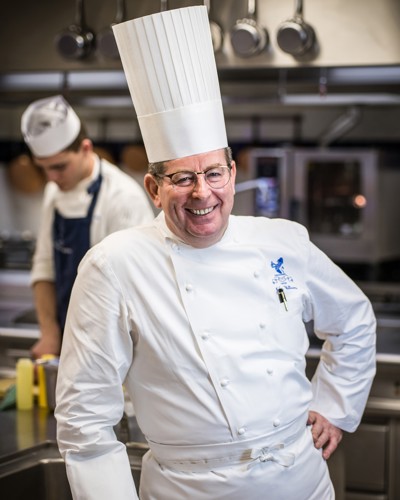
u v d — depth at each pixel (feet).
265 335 5.14
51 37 9.26
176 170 4.85
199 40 5.00
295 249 5.44
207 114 4.92
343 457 7.72
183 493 5.08
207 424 4.97
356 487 8.91
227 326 5.02
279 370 5.15
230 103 11.72
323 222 13.41
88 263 5.03
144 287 4.99
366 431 8.82
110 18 9.06
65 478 6.22
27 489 6.12
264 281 5.24
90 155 8.64
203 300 5.02
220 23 8.72
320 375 5.89
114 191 8.55
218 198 4.87
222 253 5.14
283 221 5.57
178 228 4.94
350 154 13.04
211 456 5.02
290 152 13.35
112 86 11.32
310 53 8.48
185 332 4.97
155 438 5.15
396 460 8.77
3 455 6.08
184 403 4.98
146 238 5.12
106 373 4.92
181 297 4.99
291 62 8.55
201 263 5.10
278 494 5.12
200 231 4.86
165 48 4.89
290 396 5.20
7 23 9.39
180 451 5.07
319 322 5.74
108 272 4.96
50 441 6.40
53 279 9.30
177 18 4.91
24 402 7.25
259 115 14.48
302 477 5.27
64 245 8.80
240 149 14.66
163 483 5.16
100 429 4.95
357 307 5.73
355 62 8.41
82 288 5.00
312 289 5.53
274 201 13.58
